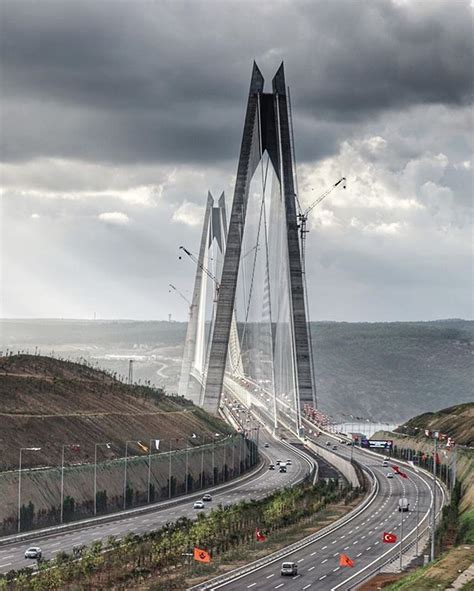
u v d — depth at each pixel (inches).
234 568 4965.6
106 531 5984.3
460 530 5772.6
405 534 6043.3
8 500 6028.5
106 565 4761.3
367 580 4608.8
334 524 6486.2
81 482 6850.4
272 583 4566.9
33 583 4220.0
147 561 4958.2
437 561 4751.5
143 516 6771.7
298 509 6968.5
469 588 4133.9
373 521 6594.5
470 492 7411.4
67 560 4749.0
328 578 4675.2
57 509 6358.3
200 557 4726.9
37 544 5472.4
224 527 5900.6
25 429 7623.0
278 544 5743.1
